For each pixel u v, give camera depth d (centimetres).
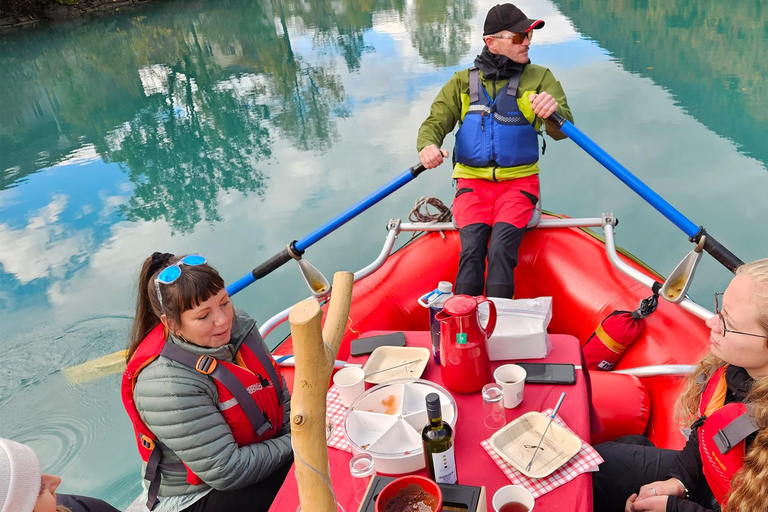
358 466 113
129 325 356
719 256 187
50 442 274
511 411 128
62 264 423
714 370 133
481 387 132
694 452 130
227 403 143
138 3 1756
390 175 472
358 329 225
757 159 426
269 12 1459
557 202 392
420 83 705
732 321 113
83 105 815
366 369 148
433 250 253
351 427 124
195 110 726
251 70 890
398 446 119
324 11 1389
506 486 103
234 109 706
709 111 518
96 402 300
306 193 464
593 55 688
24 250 450
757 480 101
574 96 565
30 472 82
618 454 144
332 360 68
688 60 652
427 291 243
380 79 738
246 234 419
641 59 656
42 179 576
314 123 618
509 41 229
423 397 131
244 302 349
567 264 234
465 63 766
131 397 144
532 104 209
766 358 112
